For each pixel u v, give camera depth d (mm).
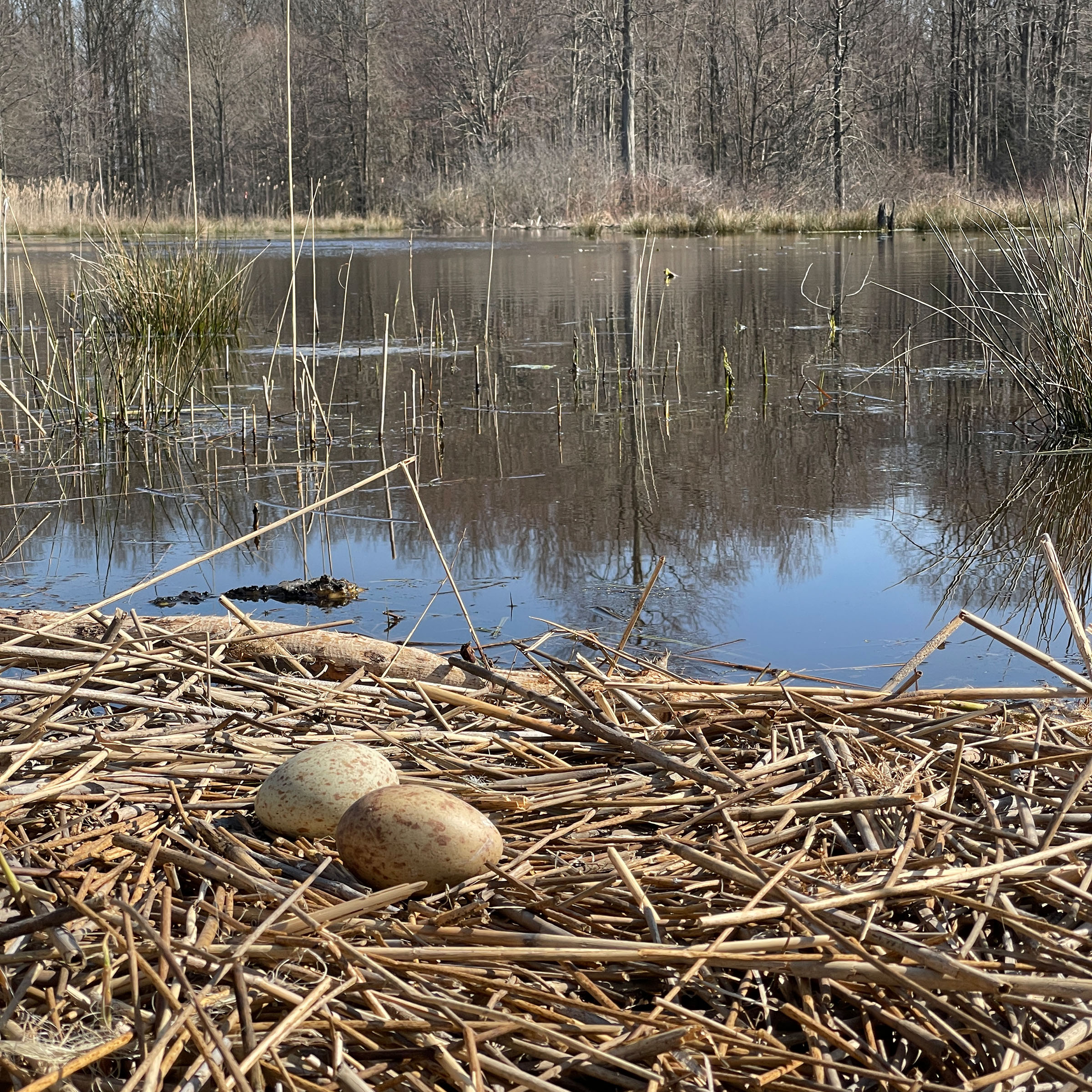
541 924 1708
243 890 1786
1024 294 6715
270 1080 1425
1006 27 36375
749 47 36719
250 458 6008
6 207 7566
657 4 35844
